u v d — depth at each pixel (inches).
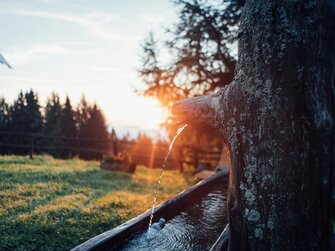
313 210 72.4
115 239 117.7
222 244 107.2
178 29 406.6
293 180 72.6
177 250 125.8
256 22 79.1
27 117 1122.7
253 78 78.4
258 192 76.5
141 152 908.6
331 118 73.7
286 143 73.3
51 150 1008.9
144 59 433.7
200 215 174.7
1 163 362.6
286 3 74.9
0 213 186.2
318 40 73.7
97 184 313.3
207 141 542.6
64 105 1437.0
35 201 219.8
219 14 371.6
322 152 72.2
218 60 395.2
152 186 345.7
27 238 153.6
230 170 85.9
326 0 75.4
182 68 413.4
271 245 74.8
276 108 74.5
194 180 406.0
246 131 79.1
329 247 74.2
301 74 72.8
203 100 94.8
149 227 141.1
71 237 161.0
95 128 1473.9
